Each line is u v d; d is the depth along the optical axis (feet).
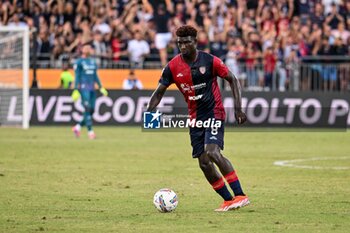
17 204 77.82
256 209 74.95
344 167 115.44
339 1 222.48
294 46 208.85
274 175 105.19
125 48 207.00
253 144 155.12
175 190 89.51
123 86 199.31
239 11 215.92
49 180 97.60
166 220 68.23
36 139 159.63
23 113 188.85
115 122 196.65
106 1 217.15
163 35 211.20
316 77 198.39
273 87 199.21
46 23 210.38
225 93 192.95
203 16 212.23
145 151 138.31
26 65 186.50
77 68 162.09
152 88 199.00
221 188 73.51
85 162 119.34
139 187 91.91
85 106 163.12
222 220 68.23
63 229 63.72
